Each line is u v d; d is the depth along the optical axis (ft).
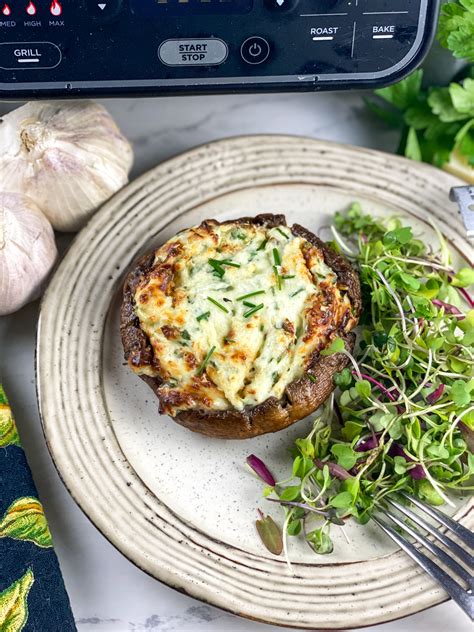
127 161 1.38
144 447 1.25
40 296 1.34
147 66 1.21
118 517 1.19
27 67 1.19
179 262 1.21
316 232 1.39
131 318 1.21
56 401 1.24
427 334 1.27
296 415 1.19
